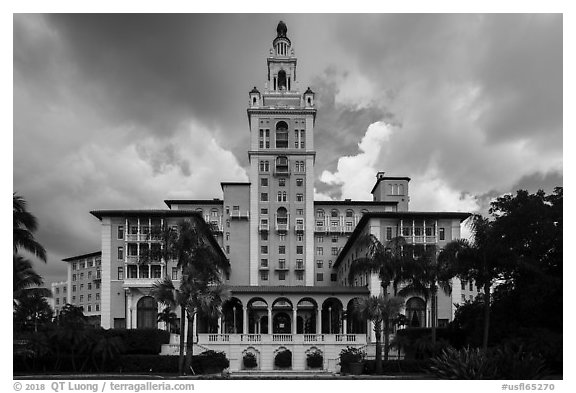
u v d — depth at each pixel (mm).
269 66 121688
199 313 54031
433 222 81625
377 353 53312
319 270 117438
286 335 64750
